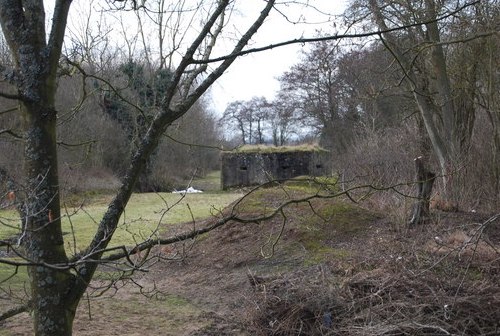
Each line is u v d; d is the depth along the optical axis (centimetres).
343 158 1753
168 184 2411
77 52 477
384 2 1062
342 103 2853
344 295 588
